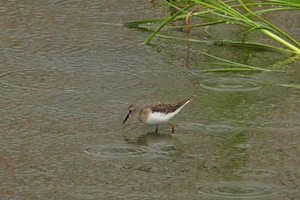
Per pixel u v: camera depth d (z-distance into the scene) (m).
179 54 19.25
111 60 18.78
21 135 14.71
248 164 13.66
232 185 12.86
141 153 14.07
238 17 18.80
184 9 19.39
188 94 16.77
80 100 16.42
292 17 21.52
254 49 19.67
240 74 18.02
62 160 13.75
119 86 17.23
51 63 18.55
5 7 22.12
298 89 17.06
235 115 15.70
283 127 15.13
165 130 15.11
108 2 22.69
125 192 12.59
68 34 20.39
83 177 13.14
